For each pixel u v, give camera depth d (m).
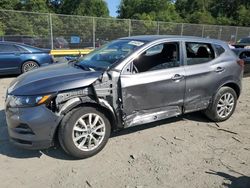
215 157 4.23
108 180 3.60
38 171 3.79
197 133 5.08
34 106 3.78
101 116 4.15
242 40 16.05
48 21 16.17
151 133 5.02
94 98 4.05
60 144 3.98
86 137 4.05
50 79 4.01
